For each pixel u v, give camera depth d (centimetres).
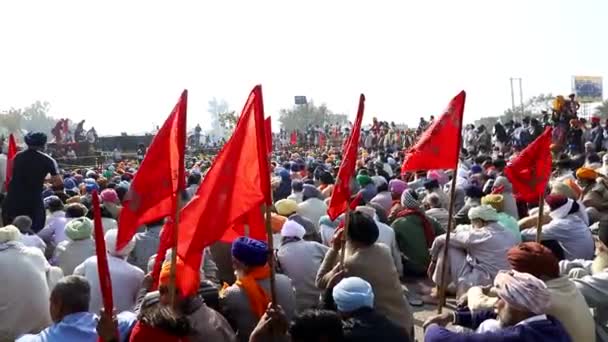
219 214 385
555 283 409
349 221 529
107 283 306
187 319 352
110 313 307
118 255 600
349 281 425
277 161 2730
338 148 4316
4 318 542
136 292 591
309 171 1770
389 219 954
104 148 4397
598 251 527
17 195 941
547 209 851
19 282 546
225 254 696
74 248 698
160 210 395
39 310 556
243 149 389
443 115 563
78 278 420
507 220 776
